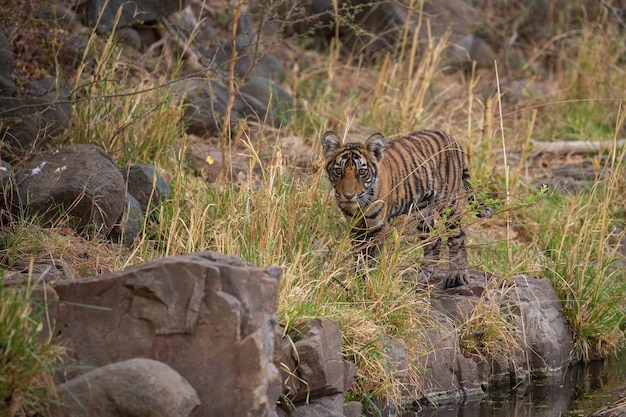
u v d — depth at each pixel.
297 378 8.55
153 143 13.12
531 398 10.64
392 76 17.83
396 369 9.77
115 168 10.75
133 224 10.87
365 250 11.02
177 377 7.04
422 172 11.68
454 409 10.21
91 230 10.54
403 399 10.05
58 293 7.53
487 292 11.26
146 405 6.79
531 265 12.42
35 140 11.67
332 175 10.98
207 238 10.44
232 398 7.27
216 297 7.31
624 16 23.56
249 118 15.71
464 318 11.03
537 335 11.52
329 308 9.58
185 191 11.45
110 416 6.84
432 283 11.65
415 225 11.55
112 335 7.45
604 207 12.48
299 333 8.75
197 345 7.35
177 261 7.41
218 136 15.12
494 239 13.48
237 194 11.12
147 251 10.34
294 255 10.17
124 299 7.45
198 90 14.29
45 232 10.05
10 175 10.34
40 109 12.19
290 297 9.16
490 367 11.06
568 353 11.84
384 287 10.26
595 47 21.05
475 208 11.00
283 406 8.52
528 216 14.38
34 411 6.98
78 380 6.95
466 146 15.31
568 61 21.36
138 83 14.29
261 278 7.55
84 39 15.05
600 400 10.52
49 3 13.98
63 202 10.37
